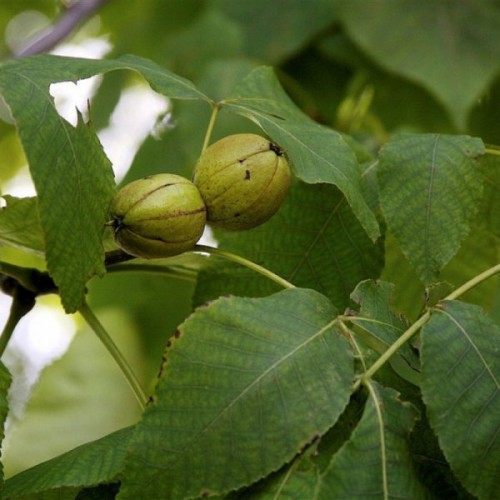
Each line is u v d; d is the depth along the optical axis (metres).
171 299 1.09
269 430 0.72
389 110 1.18
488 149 0.83
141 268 0.86
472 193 0.81
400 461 0.71
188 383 0.72
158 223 0.77
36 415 1.02
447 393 0.73
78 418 1.02
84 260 0.75
